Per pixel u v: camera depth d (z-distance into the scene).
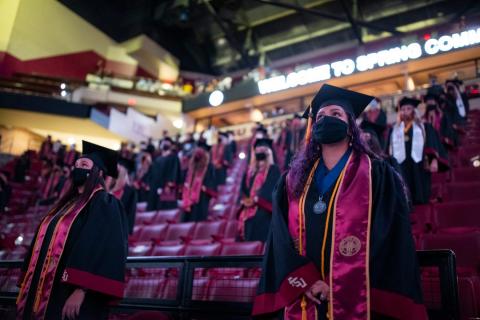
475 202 5.95
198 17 24.92
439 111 8.74
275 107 19.62
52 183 14.98
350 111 2.84
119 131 20.75
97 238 3.13
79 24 24.22
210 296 3.88
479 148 9.95
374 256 2.28
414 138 7.00
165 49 26.52
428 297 2.96
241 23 24.52
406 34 21.34
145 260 4.10
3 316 3.81
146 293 4.41
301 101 18.91
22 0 22.16
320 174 2.69
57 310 3.06
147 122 21.75
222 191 12.16
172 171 10.91
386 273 2.26
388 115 14.82
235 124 21.91
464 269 3.94
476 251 4.30
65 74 23.62
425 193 6.82
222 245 5.73
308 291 2.28
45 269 3.16
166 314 3.72
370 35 22.89
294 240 2.53
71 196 3.61
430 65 16.41
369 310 2.18
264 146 7.38
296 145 12.46
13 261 4.66
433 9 21.16
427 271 3.12
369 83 17.66
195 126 22.23
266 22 24.44
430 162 6.92
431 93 8.82
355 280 2.25
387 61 16.56
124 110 22.11
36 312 3.06
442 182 8.37
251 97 19.52
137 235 8.75
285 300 2.30
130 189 7.18
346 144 2.73
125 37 25.67
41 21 22.84
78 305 2.93
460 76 16.38
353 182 2.49
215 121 22.12
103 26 25.22
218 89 20.75
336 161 2.69
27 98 20.08
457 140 10.11
